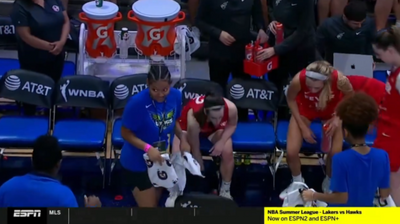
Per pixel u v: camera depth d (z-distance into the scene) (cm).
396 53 991
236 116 1202
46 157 802
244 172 1376
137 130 1009
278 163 1284
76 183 1303
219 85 1317
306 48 1370
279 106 1382
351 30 1395
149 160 1008
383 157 873
